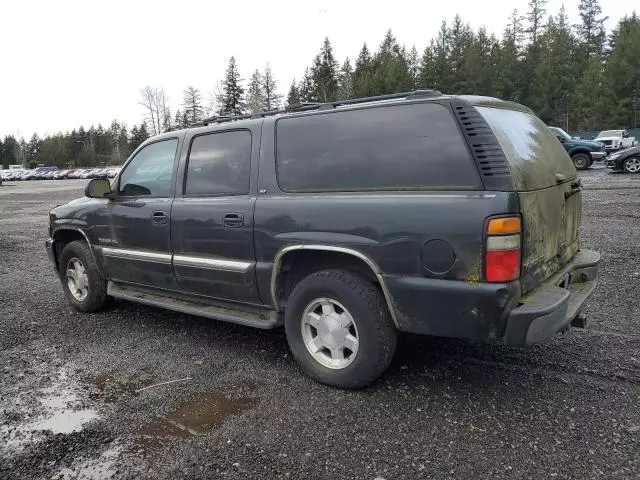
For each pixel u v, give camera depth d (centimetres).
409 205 304
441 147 301
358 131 337
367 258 319
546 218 322
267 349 429
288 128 372
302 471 261
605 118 5891
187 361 407
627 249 726
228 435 296
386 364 332
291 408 325
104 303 542
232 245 390
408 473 256
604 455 266
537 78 5991
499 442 280
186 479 257
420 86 6259
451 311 295
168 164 452
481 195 285
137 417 321
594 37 7938
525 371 365
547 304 288
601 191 1436
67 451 285
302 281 356
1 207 2016
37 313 549
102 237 506
